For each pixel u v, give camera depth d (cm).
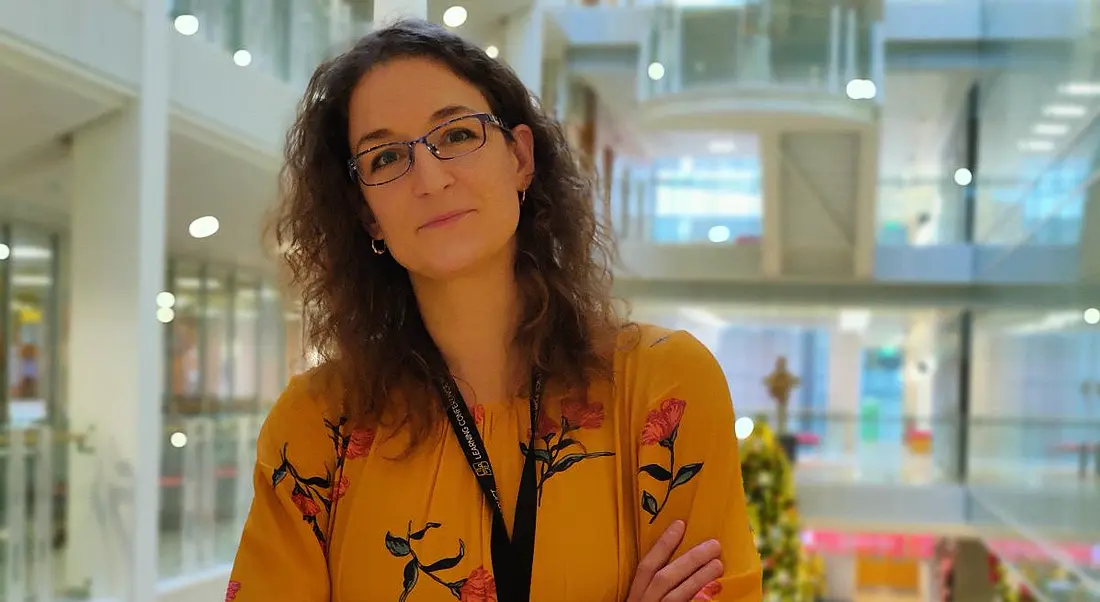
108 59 458
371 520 109
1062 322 840
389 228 110
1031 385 984
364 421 113
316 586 112
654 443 110
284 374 809
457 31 119
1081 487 763
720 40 992
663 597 104
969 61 1217
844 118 991
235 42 523
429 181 106
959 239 1339
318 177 121
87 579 493
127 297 489
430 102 108
